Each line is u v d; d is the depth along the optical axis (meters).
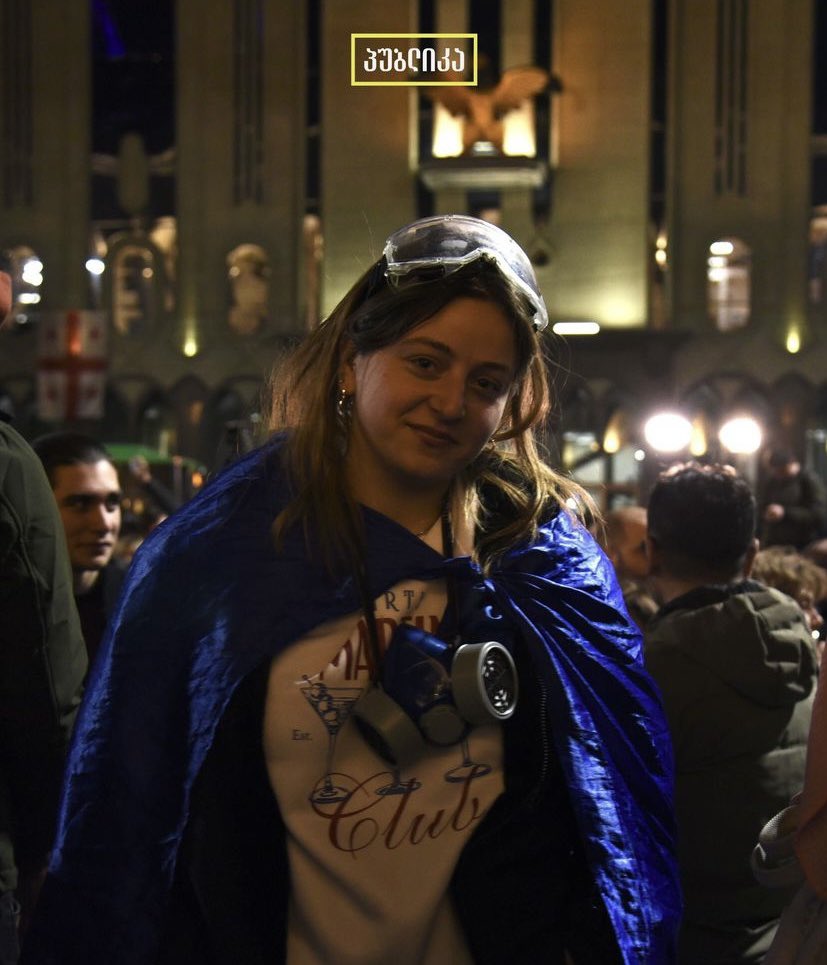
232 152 32.12
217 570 1.86
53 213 32.72
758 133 30.69
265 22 31.95
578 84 30.95
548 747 1.94
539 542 2.00
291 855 1.89
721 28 30.84
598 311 30.80
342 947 1.88
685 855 3.12
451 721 1.84
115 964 1.84
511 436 2.09
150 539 1.92
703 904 3.12
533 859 1.95
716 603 3.21
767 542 11.84
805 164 30.55
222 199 32.16
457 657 1.85
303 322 31.84
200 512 1.90
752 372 30.61
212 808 1.88
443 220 1.90
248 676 1.87
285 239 31.89
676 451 11.83
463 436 1.89
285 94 31.91
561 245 31.03
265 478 1.92
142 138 32.62
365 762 1.89
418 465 1.89
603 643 1.98
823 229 30.81
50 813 2.49
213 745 1.87
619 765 1.95
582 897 1.96
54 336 9.41
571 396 30.59
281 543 1.87
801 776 3.20
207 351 32.16
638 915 1.90
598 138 30.88
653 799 1.97
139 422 32.50
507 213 30.98
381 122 31.23
